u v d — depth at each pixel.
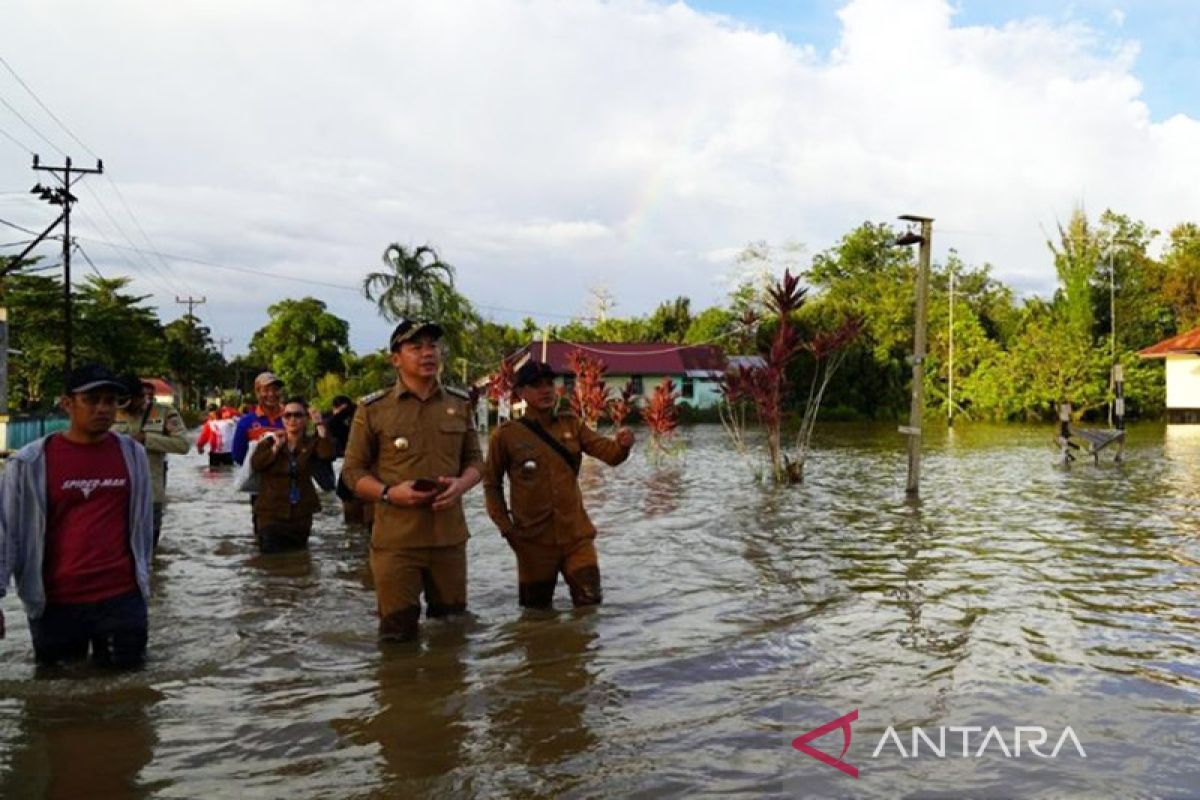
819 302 53.47
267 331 80.44
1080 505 11.66
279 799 3.24
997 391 44.75
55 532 4.75
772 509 11.32
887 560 7.82
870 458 20.50
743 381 15.00
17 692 4.46
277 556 8.33
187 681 4.61
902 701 4.25
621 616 5.89
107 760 3.61
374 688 4.48
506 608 6.16
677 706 4.19
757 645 5.19
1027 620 5.74
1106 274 52.06
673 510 11.26
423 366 5.46
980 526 9.81
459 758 3.60
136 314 58.19
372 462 5.57
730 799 3.22
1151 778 3.40
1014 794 3.26
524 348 52.94
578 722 3.98
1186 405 38.84
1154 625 5.61
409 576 5.39
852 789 3.30
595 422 22.56
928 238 12.56
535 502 6.10
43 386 45.84
